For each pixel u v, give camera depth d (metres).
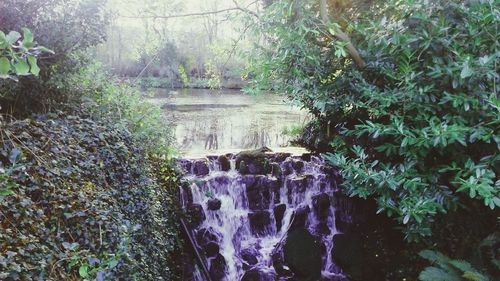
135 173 2.93
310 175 4.93
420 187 3.10
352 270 4.51
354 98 3.69
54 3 2.73
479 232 3.42
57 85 2.91
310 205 4.90
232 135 6.56
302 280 4.41
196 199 4.41
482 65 2.63
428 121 2.91
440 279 2.84
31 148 2.00
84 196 2.02
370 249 4.57
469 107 2.77
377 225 4.66
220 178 4.62
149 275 2.53
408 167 3.10
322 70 3.88
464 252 3.42
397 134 3.07
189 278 4.07
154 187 3.31
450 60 2.82
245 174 4.84
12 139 2.00
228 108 9.06
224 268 4.42
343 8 3.85
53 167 2.02
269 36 3.69
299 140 6.22
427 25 2.96
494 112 2.62
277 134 6.68
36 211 1.70
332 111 4.19
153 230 2.98
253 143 6.13
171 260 3.95
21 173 1.76
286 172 4.99
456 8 2.87
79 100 3.28
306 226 4.86
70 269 1.62
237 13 3.61
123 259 1.94
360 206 4.84
